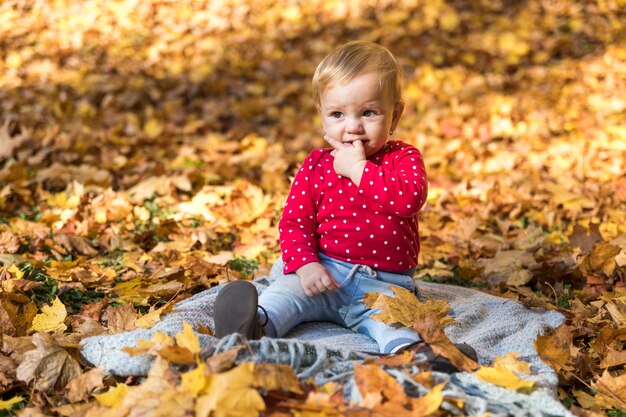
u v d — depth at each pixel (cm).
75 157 527
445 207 475
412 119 654
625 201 483
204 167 525
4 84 677
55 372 234
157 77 718
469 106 660
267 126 639
